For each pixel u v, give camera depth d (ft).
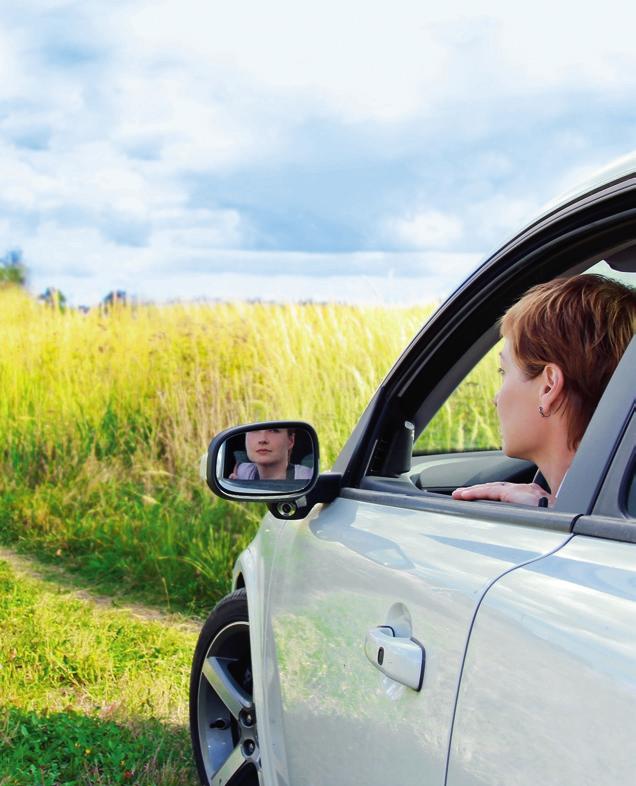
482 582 5.24
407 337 26.63
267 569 8.81
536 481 7.72
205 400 28.12
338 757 6.69
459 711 5.07
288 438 8.11
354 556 6.90
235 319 30.01
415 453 10.21
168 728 14.75
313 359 26.58
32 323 33.45
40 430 30.91
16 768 12.98
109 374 31.19
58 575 24.57
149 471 28.19
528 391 6.51
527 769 4.46
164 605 22.47
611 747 4.02
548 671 4.47
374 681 6.16
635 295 6.49
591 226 6.17
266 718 8.48
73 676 17.21
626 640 4.17
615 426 5.09
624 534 4.72
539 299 6.54
